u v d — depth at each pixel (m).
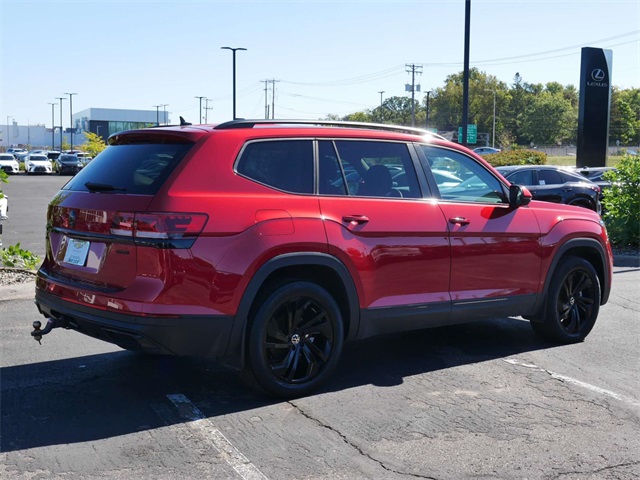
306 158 5.02
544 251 6.18
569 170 17.09
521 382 5.40
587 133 28.14
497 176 6.14
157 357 5.86
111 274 4.53
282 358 4.85
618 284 10.07
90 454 3.96
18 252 9.63
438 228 5.46
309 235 4.79
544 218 6.25
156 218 4.31
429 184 5.60
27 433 4.24
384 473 3.80
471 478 3.76
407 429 4.42
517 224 6.00
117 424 4.41
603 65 27.92
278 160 4.90
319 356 4.96
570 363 5.93
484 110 132.88
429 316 5.46
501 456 4.05
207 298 4.41
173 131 4.74
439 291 5.52
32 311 7.43
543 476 3.80
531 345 6.50
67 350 6.02
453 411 4.75
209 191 4.52
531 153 32.22
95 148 63.00
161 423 4.44
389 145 5.50
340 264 4.94
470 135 36.09
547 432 4.42
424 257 5.38
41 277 5.08
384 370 5.64
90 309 4.56
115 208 4.49
